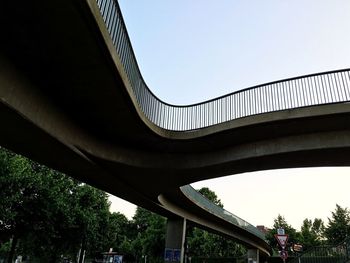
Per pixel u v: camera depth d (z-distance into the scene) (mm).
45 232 28734
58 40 8562
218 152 16172
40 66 9688
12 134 11422
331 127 13594
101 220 39500
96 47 8734
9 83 9242
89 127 13906
